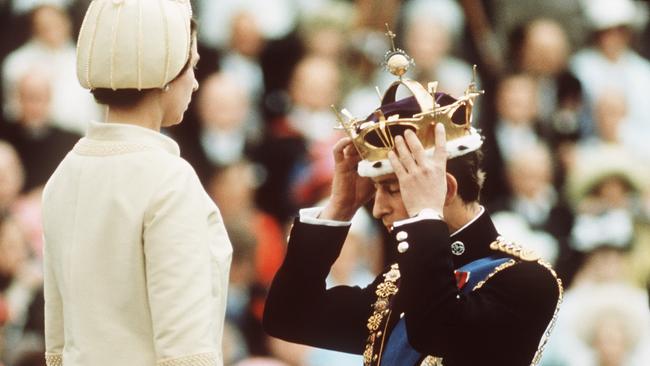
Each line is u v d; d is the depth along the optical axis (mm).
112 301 14469
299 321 16000
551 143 39969
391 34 15500
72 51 37281
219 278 14703
